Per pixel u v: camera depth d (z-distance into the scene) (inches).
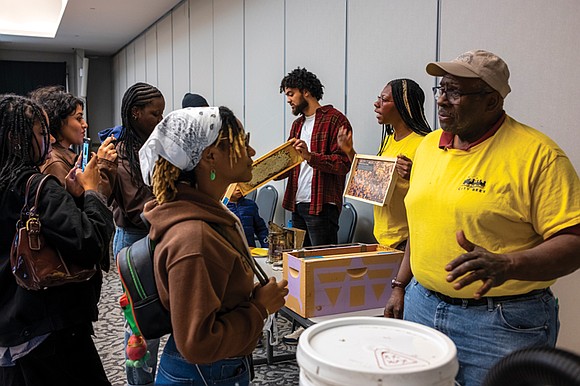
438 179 60.6
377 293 80.5
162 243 46.8
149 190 84.3
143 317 48.1
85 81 453.1
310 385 31.5
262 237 146.9
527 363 18.9
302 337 34.5
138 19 337.1
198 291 44.3
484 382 21.3
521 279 49.4
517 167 54.9
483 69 56.4
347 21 147.9
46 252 60.2
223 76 240.7
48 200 60.6
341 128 113.3
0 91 464.4
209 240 46.2
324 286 77.2
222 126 49.4
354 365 30.4
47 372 64.9
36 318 62.2
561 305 88.0
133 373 83.9
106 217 67.0
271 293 52.8
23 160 63.3
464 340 58.7
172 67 315.9
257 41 204.5
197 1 267.4
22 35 391.2
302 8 171.0
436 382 29.7
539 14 90.8
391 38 130.1
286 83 127.2
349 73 148.3
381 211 95.0
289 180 130.6
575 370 17.4
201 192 50.6
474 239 56.9
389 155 98.4
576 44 84.7
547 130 90.5
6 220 62.0
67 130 92.7
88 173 68.9
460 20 108.3
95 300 68.8
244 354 52.7
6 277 62.1
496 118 58.7
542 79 91.0
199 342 44.0
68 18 332.2
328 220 122.3
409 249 72.6
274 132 194.5
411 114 96.1
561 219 52.2
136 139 86.0
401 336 35.7
